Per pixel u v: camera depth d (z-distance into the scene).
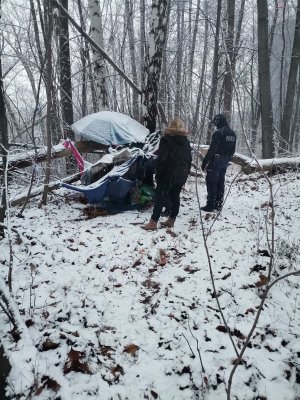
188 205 5.84
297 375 2.37
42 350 2.54
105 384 2.29
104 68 8.59
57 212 5.23
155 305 2.99
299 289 3.22
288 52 18.30
